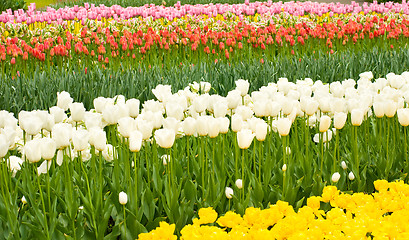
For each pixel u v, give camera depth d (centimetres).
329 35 995
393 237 267
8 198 338
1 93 653
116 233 329
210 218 284
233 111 487
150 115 378
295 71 769
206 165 385
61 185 375
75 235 320
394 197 319
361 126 493
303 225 271
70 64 880
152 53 924
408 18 1298
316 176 391
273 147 439
